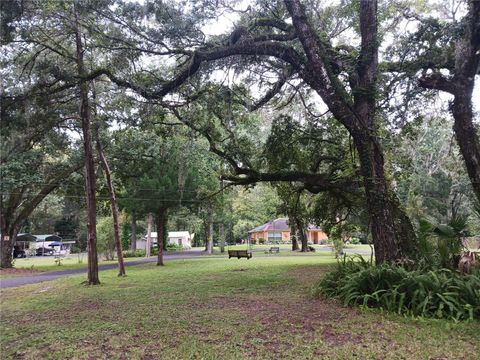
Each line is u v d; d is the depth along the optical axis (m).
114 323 6.51
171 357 4.67
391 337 5.25
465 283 6.41
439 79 8.91
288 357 4.54
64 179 23.36
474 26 8.10
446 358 4.45
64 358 4.79
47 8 9.78
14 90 10.47
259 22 10.12
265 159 14.98
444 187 20.81
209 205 22.77
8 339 5.77
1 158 16.31
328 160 14.47
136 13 9.77
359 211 15.81
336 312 6.75
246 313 6.95
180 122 14.63
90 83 12.50
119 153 21.31
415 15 10.62
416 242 8.70
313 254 31.23
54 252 46.16
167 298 8.98
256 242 61.69
